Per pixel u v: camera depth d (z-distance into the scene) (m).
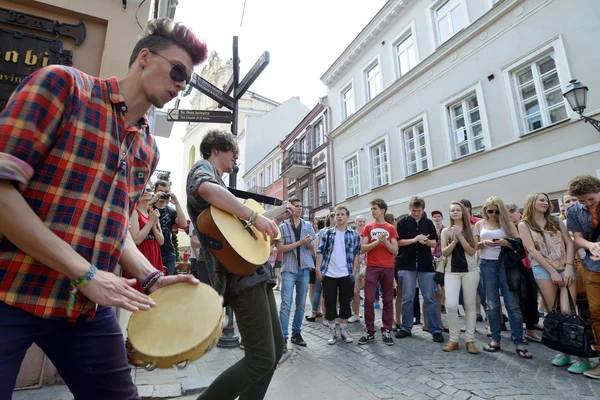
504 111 9.46
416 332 5.06
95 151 1.12
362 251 4.71
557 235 3.76
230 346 4.05
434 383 3.13
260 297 1.81
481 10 10.48
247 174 32.44
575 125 7.77
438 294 5.23
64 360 1.18
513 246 3.99
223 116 4.78
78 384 1.20
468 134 10.66
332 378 3.24
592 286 3.28
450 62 11.30
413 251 4.77
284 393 2.88
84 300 1.10
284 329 4.34
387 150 14.16
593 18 7.65
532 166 8.60
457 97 10.99
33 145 0.96
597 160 7.36
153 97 1.27
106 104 1.18
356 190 16.62
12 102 0.96
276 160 27.27
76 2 3.04
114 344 1.25
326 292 4.67
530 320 4.55
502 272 4.09
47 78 1.01
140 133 1.39
